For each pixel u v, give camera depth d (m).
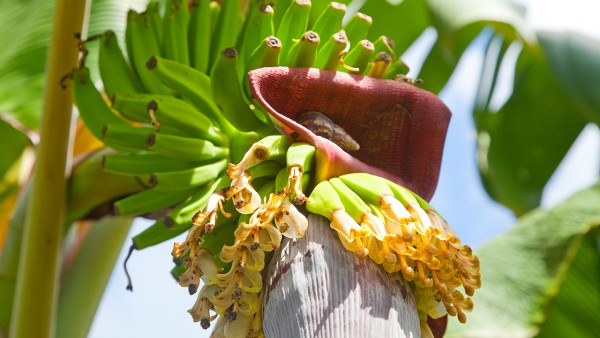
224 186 1.28
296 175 1.21
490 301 1.57
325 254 1.20
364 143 1.30
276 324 1.20
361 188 1.23
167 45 1.37
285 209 1.21
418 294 1.24
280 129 1.27
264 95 1.26
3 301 1.47
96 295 1.53
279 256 1.22
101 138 1.33
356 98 1.28
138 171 1.32
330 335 1.18
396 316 1.19
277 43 1.28
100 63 1.39
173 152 1.29
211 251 1.27
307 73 1.27
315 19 1.45
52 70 1.42
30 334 1.40
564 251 1.59
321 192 1.23
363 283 1.20
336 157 1.24
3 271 1.48
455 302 1.22
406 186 1.29
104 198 1.46
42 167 1.42
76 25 1.43
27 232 1.42
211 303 1.24
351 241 1.20
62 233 1.43
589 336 1.59
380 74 1.31
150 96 1.32
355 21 1.37
